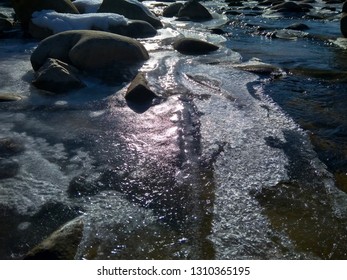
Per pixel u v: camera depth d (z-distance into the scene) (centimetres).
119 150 162
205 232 117
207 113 195
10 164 151
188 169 148
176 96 216
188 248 111
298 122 185
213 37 367
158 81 237
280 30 388
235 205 128
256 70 258
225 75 251
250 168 148
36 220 122
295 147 163
